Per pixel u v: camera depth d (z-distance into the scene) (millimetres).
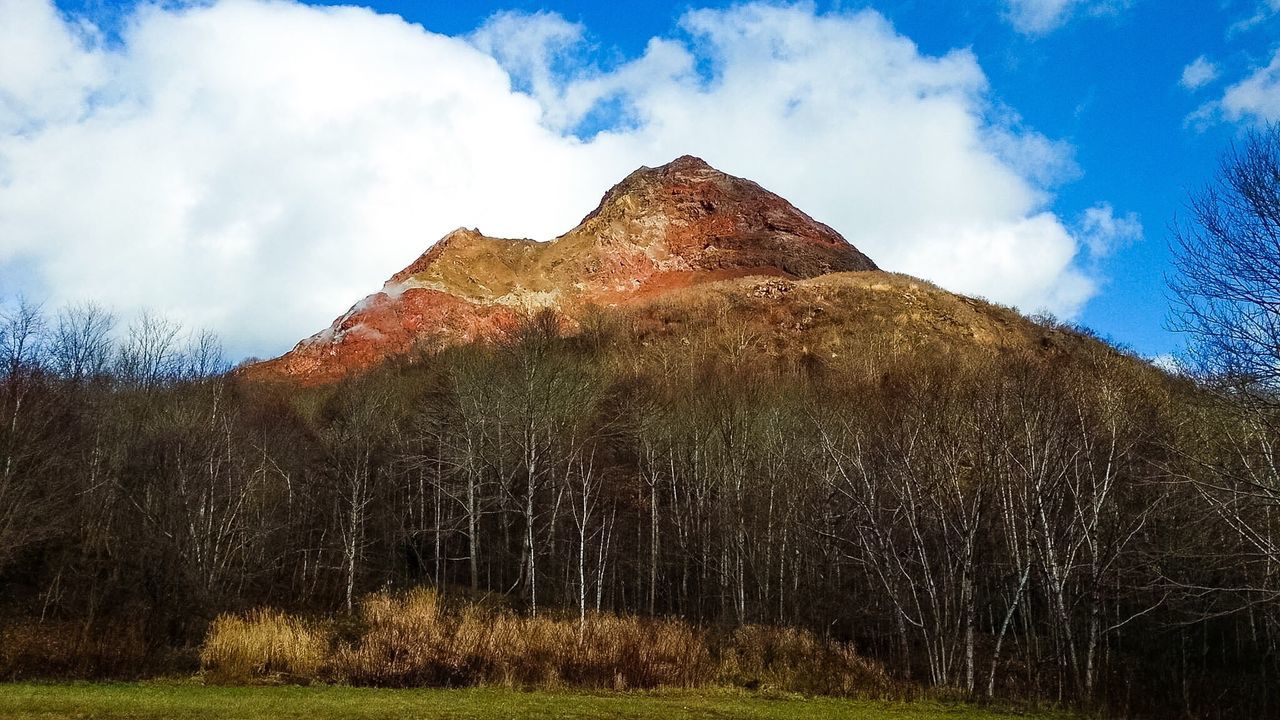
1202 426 22375
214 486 31844
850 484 26656
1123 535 24281
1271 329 16047
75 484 30969
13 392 29125
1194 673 26281
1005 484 24359
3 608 26078
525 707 15914
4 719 12852
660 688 19969
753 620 31656
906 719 16688
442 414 43562
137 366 35469
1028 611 26656
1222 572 22953
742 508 34562
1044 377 27297
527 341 43875
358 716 14141
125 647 21141
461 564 42875
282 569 36062
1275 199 15906
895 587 24766
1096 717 18781
